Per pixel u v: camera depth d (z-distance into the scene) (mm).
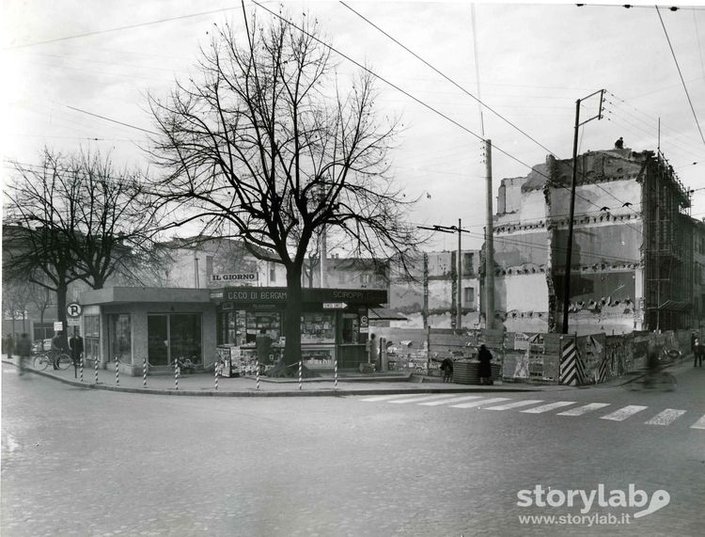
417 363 29078
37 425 13867
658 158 45188
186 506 7512
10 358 40438
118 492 8180
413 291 58906
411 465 9617
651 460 9914
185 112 23578
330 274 63250
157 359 26797
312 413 15852
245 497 7875
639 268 46500
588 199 49312
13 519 7074
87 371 29891
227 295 25578
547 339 26562
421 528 6629
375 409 16719
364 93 24609
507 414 15633
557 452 10602
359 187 24609
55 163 32906
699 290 50562
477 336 27953
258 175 24500
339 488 8266
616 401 18906
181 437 12242
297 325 24500
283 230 24328
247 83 23688
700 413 15812
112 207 34281
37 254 33844
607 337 30141
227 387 21906
